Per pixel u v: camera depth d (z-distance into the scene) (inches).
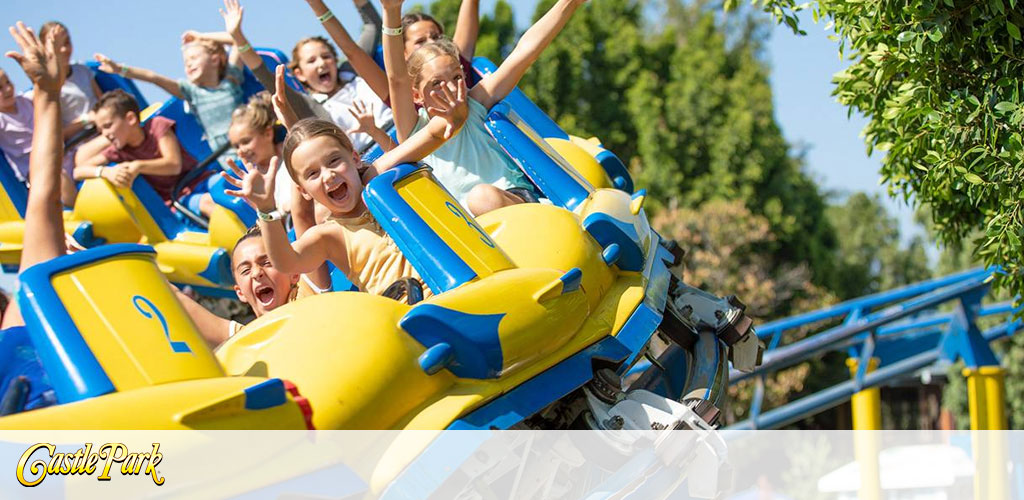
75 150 271.6
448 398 117.6
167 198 271.0
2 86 265.4
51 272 104.0
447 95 159.6
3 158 265.4
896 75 207.8
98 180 251.3
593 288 146.1
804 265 1040.8
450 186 181.6
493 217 151.6
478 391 119.0
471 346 119.2
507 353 122.1
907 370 448.8
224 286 245.3
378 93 205.6
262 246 158.9
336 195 146.0
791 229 1083.3
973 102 165.8
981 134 170.7
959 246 233.8
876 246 1517.0
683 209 1015.6
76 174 259.8
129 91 297.1
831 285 1149.1
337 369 110.3
